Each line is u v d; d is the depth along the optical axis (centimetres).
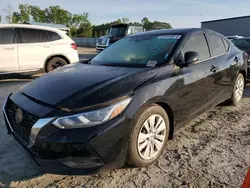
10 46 666
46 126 208
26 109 230
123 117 221
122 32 1487
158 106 260
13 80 753
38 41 711
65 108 213
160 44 330
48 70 737
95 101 217
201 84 325
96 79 258
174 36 336
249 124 380
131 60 321
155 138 263
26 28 694
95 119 210
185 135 339
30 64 702
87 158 209
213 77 355
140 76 259
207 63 347
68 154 206
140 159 249
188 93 300
